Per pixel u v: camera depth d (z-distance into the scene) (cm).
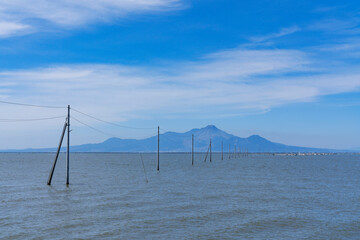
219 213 3200
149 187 5250
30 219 2898
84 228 2605
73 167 11425
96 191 4703
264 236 2448
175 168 11212
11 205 3556
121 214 3119
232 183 5969
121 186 5359
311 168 11469
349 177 7500
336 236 2480
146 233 2480
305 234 2519
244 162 17562
